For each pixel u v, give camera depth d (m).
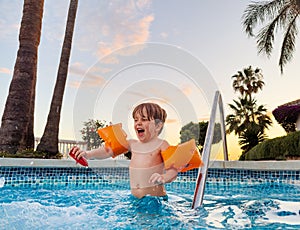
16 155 6.09
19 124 6.63
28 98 6.89
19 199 2.67
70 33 8.15
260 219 1.85
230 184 4.00
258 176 4.14
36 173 4.34
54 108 7.48
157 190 1.97
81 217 1.86
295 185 3.82
